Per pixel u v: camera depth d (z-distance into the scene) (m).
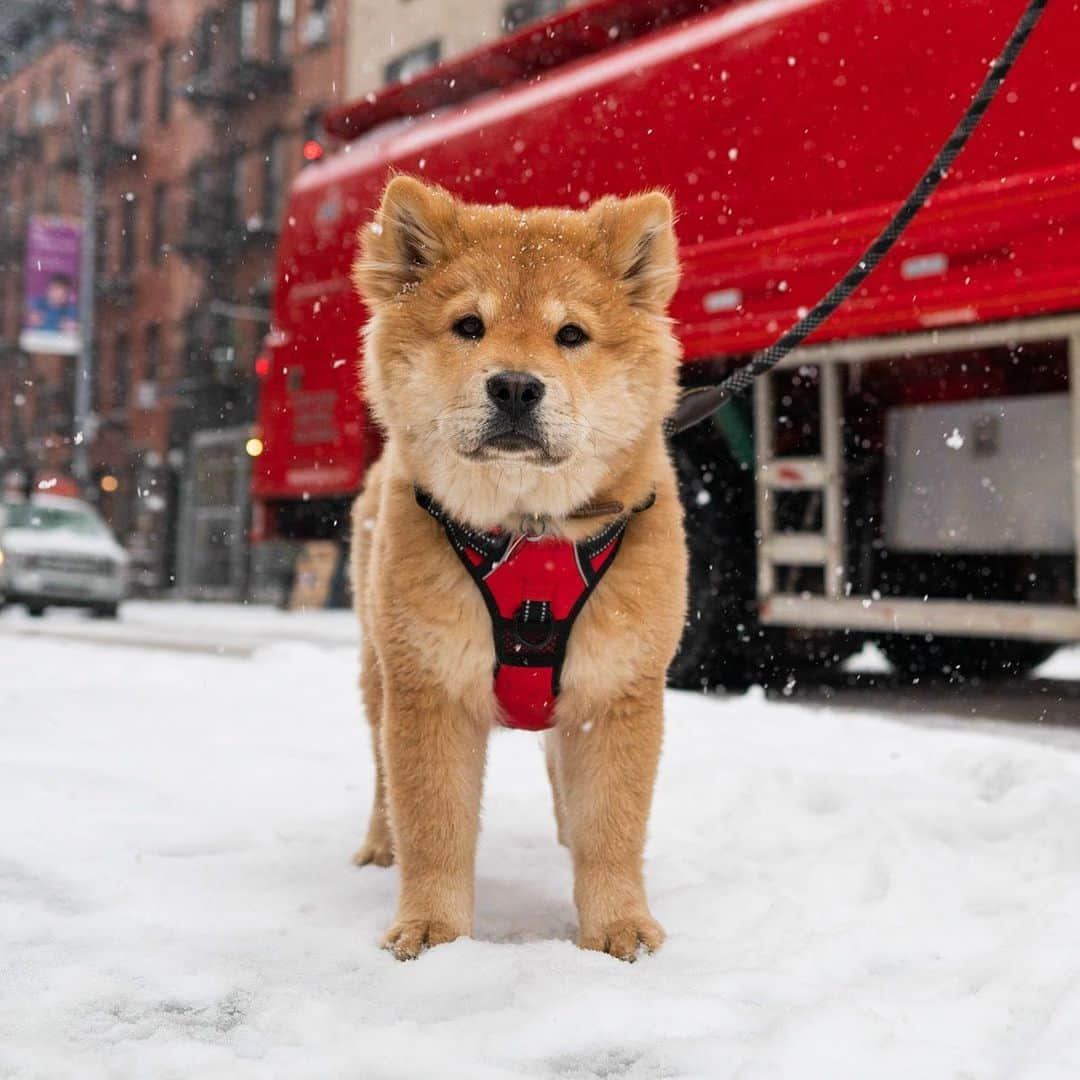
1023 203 1.69
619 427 0.87
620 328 0.89
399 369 0.88
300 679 2.19
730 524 2.16
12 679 2.17
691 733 1.59
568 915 0.93
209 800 1.22
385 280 0.92
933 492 1.98
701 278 2.06
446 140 2.46
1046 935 0.78
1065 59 1.66
